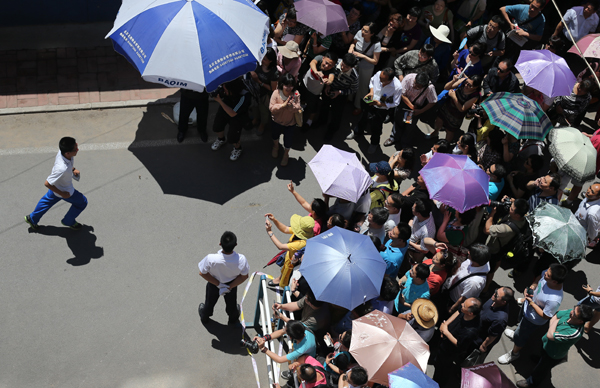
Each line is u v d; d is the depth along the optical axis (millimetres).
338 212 6973
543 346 6031
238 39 7289
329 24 8594
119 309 6688
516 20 9969
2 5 10023
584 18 9797
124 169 8320
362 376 4809
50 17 10383
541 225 6309
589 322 6715
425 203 6703
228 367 6344
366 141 9453
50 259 7074
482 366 4953
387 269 6348
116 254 7238
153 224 7660
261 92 8562
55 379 6000
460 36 10578
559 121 9727
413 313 5703
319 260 5633
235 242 5555
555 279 5820
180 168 8477
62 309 6602
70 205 7754
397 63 8805
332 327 6301
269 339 5742
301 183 8578
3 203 7609
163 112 9305
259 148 9008
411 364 4879
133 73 9883
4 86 9281
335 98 8602
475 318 5723
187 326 6641
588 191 7109
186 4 7215
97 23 10656
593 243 7969
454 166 6746
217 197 8164
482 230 7902
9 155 8250
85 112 9133
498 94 7875
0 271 6867
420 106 8633
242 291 7121
